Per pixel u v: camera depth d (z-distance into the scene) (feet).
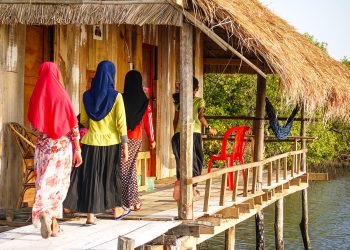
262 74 32.91
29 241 24.44
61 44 36.04
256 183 40.78
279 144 108.58
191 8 27.99
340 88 49.39
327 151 133.90
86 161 26.81
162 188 41.98
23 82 33.73
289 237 67.67
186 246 28.02
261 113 41.39
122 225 27.32
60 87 25.08
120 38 42.04
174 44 49.34
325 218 79.05
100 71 26.94
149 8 27.76
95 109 26.78
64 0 28.68
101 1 28.27
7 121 32.81
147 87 46.14
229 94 101.96
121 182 27.78
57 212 24.91
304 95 37.09
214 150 95.86
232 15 28.68
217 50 55.16
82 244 23.73
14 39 33.04
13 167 33.04
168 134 48.29
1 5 29.27
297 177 53.62
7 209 30.60
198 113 32.89
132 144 28.91
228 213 33.27
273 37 35.53
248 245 62.18
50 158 24.85
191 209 28.63
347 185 115.75
